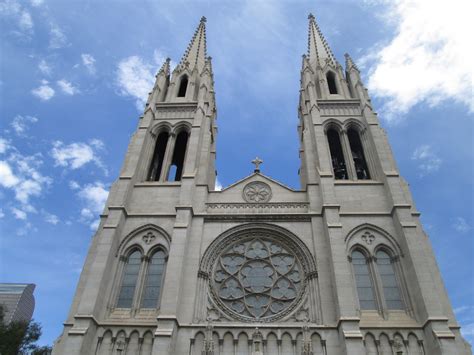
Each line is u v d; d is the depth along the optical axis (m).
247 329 29.70
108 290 32.81
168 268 32.19
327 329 29.31
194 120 45.72
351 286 30.67
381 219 36.25
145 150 44.38
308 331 28.52
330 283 32.12
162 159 48.22
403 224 34.31
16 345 50.53
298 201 38.97
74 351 27.70
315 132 43.59
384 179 38.94
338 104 47.94
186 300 31.45
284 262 34.94
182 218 35.88
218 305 32.06
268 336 29.45
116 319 31.36
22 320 55.16
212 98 54.09
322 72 52.84
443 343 26.92
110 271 33.75
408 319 30.39
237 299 32.62
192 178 39.25
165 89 53.62
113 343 29.47
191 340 29.17
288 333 29.45
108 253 33.75
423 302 29.59
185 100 49.88
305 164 45.94
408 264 32.50
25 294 133.00
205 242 35.56
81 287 33.34
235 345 28.92
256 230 36.47
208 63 55.69
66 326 30.78
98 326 30.34
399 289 32.50
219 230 36.34
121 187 39.12
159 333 28.22
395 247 34.31
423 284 30.50
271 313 31.75
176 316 29.66
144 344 29.42
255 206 38.53
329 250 33.41
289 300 32.50
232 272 34.44
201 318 31.08
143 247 35.78
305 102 49.59
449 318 30.22
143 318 31.41
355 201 37.97
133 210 38.47
